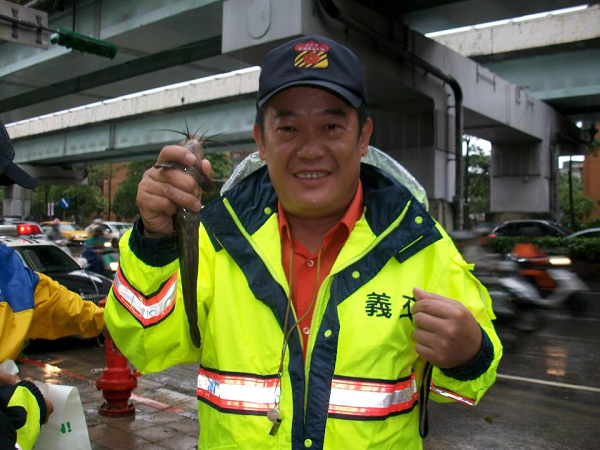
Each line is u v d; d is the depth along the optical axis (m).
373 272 1.48
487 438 4.72
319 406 1.38
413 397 1.52
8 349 1.88
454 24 14.53
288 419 1.38
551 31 19.75
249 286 1.48
